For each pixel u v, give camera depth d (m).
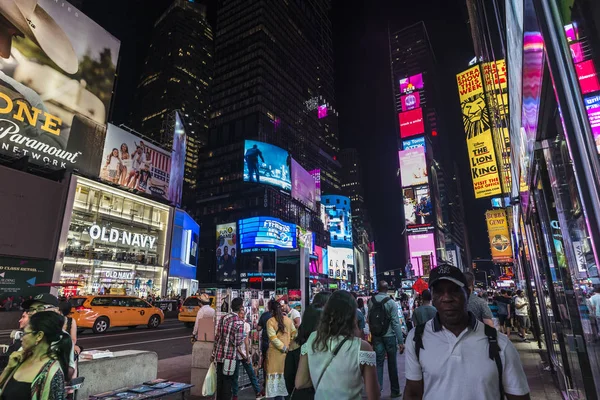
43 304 4.47
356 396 2.60
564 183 3.24
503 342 2.06
